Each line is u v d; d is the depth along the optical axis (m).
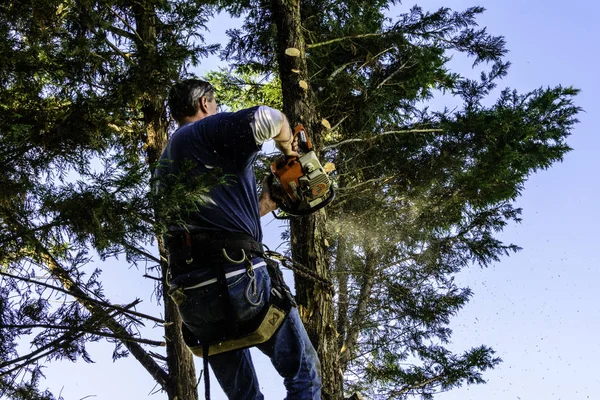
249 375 3.44
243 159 3.31
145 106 7.25
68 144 5.70
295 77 7.40
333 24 9.48
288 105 7.35
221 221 3.25
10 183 5.06
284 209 3.75
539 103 10.98
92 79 6.29
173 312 7.45
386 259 11.23
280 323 3.25
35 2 5.92
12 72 5.71
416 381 10.94
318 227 6.78
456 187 10.59
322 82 9.42
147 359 7.53
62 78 6.03
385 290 11.25
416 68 10.12
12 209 5.21
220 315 3.19
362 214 10.25
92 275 6.08
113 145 6.91
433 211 10.66
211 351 3.29
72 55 6.05
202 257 3.21
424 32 9.77
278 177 3.63
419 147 10.59
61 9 6.43
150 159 7.19
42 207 4.52
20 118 5.56
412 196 10.46
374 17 10.41
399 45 9.64
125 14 7.14
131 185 4.43
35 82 5.75
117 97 6.04
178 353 7.39
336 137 10.38
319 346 6.44
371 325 10.97
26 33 5.93
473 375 10.73
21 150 5.29
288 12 7.63
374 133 10.31
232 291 3.17
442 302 11.06
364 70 10.27
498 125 10.38
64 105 5.95
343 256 10.65
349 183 10.29
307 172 3.60
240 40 9.29
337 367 6.46
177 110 3.61
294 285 6.71
